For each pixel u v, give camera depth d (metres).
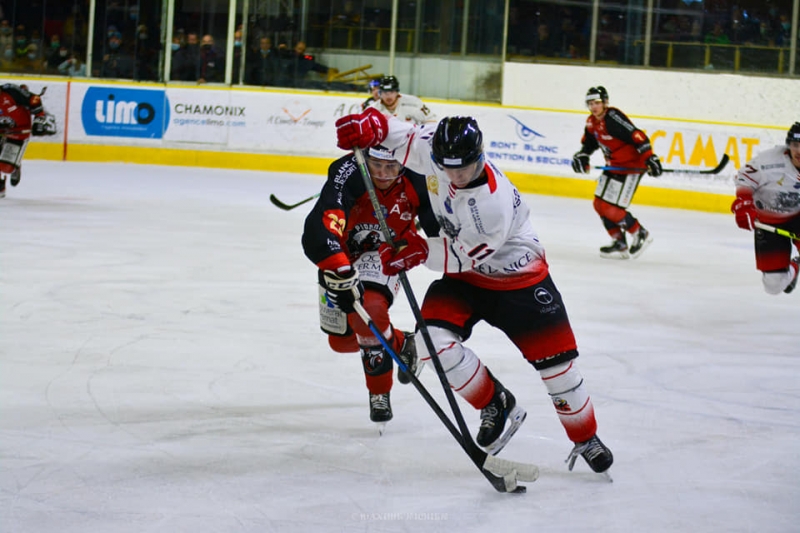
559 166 18.34
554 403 4.16
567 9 20.33
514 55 20.69
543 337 4.04
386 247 4.69
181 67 20.52
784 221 8.09
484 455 3.89
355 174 4.53
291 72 20.72
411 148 4.13
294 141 19.67
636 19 20.05
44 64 20.55
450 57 20.78
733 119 19.16
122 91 19.83
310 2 20.69
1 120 13.24
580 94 20.22
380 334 4.11
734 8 19.41
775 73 19.19
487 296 4.11
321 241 4.21
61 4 20.36
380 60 20.94
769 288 8.11
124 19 20.36
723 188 16.91
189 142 19.89
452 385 4.11
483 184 3.76
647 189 17.69
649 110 19.77
